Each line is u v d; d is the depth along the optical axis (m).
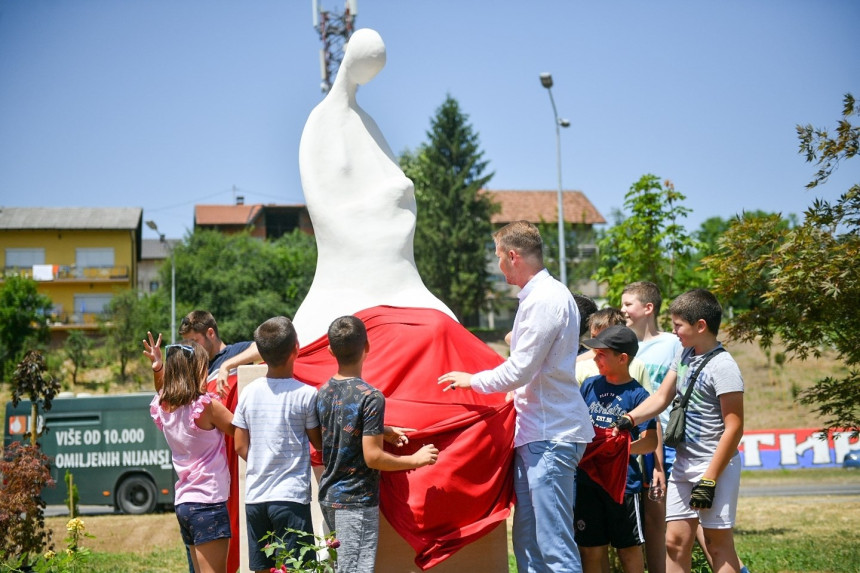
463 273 43.59
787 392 28.88
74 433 18.22
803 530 10.55
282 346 4.35
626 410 4.82
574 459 4.23
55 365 41.19
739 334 8.95
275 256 45.78
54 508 19.83
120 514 17.94
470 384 4.28
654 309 6.02
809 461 20.98
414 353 4.77
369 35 5.71
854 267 7.73
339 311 5.30
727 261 8.81
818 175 8.36
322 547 3.87
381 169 5.77
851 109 8.23
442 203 45.25
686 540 4.76
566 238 42.94
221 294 42.72
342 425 4.08
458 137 46.12
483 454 4.39
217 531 4.59
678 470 4.79
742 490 17.36
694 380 4.71
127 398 18.36
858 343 8.38
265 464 4.27
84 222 56.50
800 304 8.22
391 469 4.07
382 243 5.48
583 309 5.84
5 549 7.88
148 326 42.19
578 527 4.88
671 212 13.83
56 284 55.03
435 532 4.29
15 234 55.41
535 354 4.13
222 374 5.26
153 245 74.81
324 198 5.61
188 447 4.63
